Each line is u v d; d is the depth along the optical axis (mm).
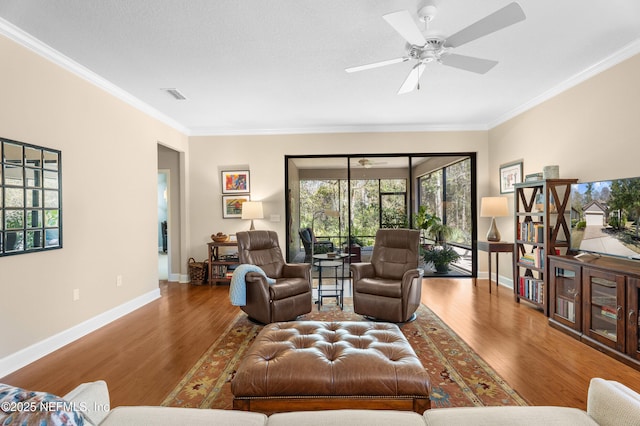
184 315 3723
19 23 2373
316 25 2428
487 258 5449
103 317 3408
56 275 2846
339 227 5711
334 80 3490
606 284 2633
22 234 2516
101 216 3438
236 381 1662
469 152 5477
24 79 2562
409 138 5480
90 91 3297
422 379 1641
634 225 2576
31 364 2518
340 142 5520
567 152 3609
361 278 3650
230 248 5562
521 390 2098
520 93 3961
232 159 5578
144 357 2633
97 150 3391
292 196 5707
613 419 1100
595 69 3176
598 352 2652
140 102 4105
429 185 5625
